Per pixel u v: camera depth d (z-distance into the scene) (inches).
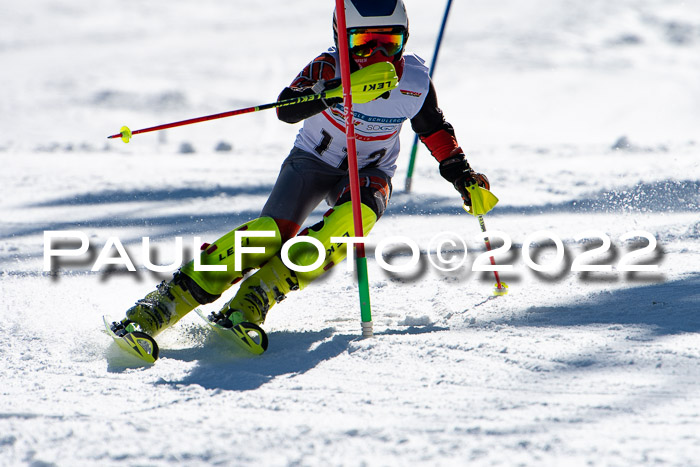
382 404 315.3
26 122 3299.7
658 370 328.5
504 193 1152.2
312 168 483.5
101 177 1405.0
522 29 6520.7
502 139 2829.7
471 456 251.6
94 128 3250.5
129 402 336.2
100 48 6884.8
